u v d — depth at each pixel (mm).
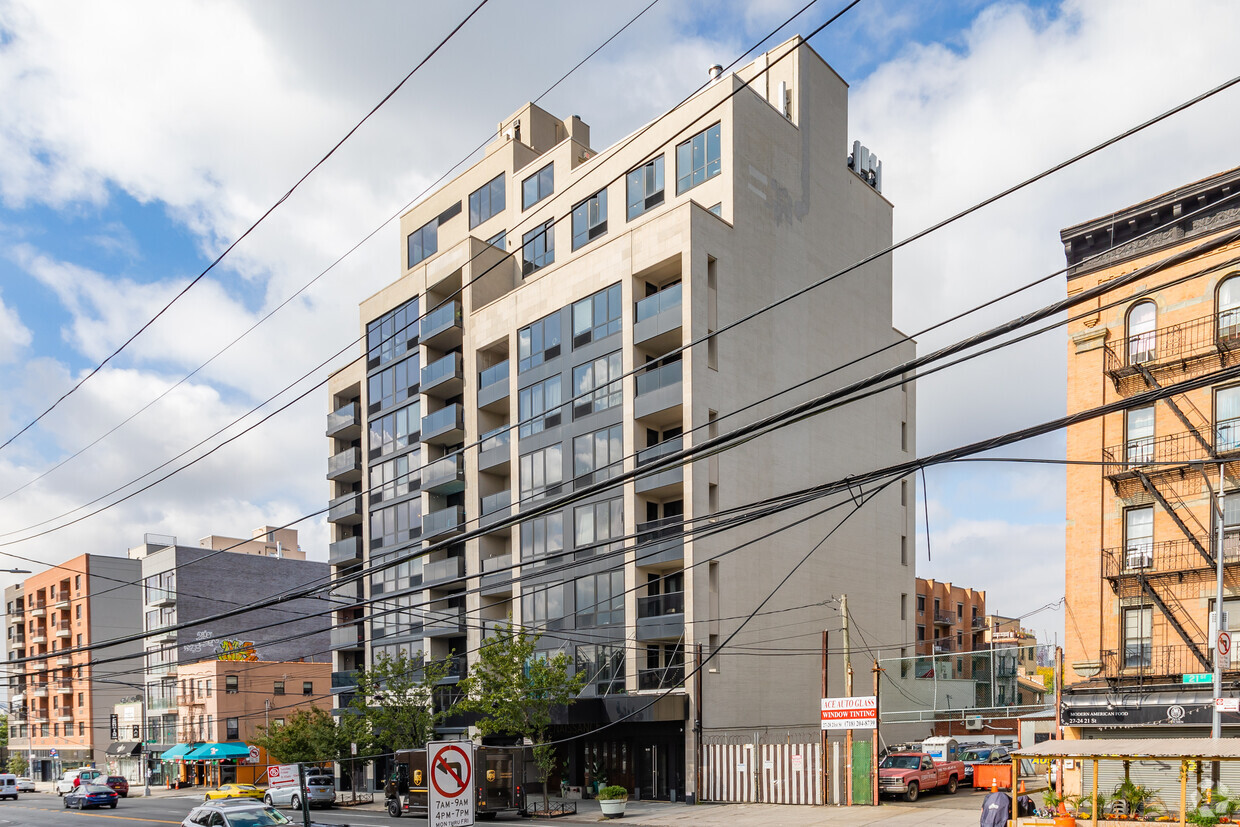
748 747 34531
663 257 40062
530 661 37812
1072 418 10656
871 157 53406
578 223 48281
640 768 38969
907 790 32219
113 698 90312
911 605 49375
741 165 42281
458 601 48094
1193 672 25375
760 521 40656
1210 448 25781
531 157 53938
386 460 55781
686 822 29469
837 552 44938
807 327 45156
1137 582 26766
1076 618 27766
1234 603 25000
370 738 44375
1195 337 26453
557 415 44125
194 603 83562
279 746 50781
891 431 50094
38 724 100562
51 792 83312
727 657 37938
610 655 39562
